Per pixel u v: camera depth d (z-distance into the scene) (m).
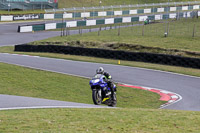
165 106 26.97
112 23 97.50
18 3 102.81
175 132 12.60
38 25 86.00
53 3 110.56
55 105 19.78
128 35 68.12
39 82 34.75
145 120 14.55
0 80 34.16
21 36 76.94
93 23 95.00
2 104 19.14
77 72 40.91
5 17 95.69
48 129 12.55
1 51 59.81
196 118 15.42
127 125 13.48
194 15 94.12
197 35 64.31
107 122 13.91
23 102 20.34
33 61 47.91
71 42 63.47
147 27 79.44
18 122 13.55
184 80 37.16
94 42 61.75
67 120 14.12
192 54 50.16
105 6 111.88
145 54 49.25
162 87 34.06
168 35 65.44
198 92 31.98
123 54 51.41
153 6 125.44
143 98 30.08
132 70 42.47
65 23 90.12
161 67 44.88
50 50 58.97
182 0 134.25
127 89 33.12
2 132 11.98
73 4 118.88
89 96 30.81
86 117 14.81
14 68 40.72
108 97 21.69
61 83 34.91
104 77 21.33
